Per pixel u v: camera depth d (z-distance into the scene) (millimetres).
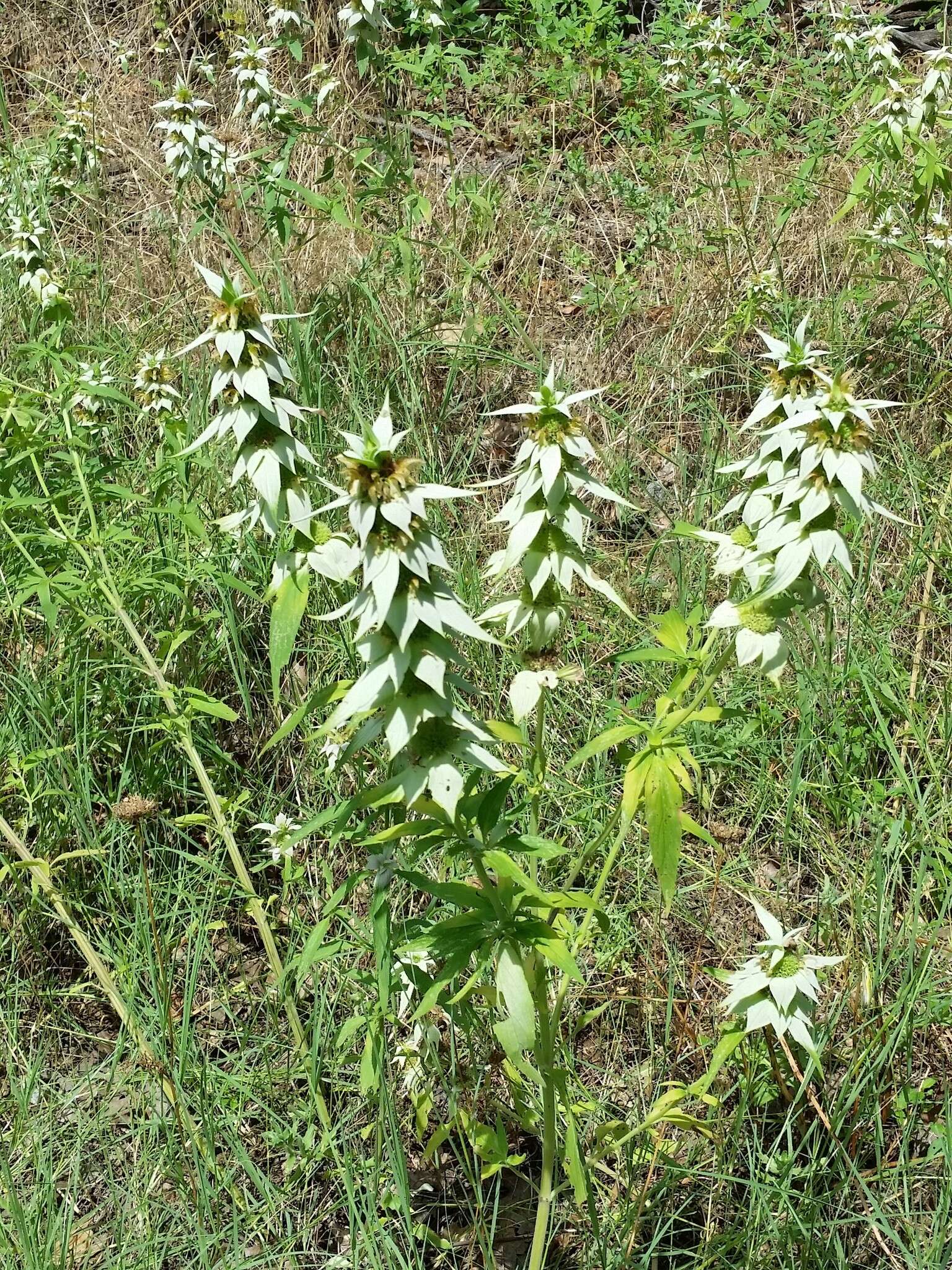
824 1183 2811
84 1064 3182
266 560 3926
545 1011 2355
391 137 5977
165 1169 2760
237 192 5676
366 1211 2656
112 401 4570
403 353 4738
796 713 3775
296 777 3646
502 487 4773
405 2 6336
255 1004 3230
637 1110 2871
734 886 3402
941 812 3445
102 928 3420
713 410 4840
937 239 5250
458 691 3705
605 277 5680
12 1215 2641
